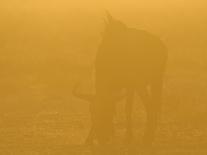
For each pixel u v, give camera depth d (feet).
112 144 128.98
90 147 126.11
